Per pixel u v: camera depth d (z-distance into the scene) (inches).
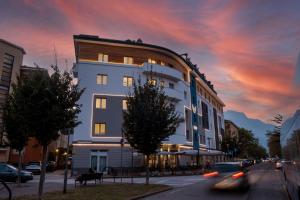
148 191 624.7
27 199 458.3
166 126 829.8
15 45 1795.0
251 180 937.5
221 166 637.9
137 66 1712.6
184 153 1594.5
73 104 464.8
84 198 493.0
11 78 1749.5
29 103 423.2
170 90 1784.0
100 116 1568.7
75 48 1766.7
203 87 2652.6
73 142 1494.8
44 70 472.7
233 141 2974.9
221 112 3489.2
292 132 293.6
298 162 253.6
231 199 501.7
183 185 824.9
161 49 1820.9
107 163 1517.0
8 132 706.2
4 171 855.1
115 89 1630.2
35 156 1921.8
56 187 719.7
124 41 1713.8
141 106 827.4
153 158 1656.0
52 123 430.3
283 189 657.0
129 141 834.2
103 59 1672.0
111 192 588.1
